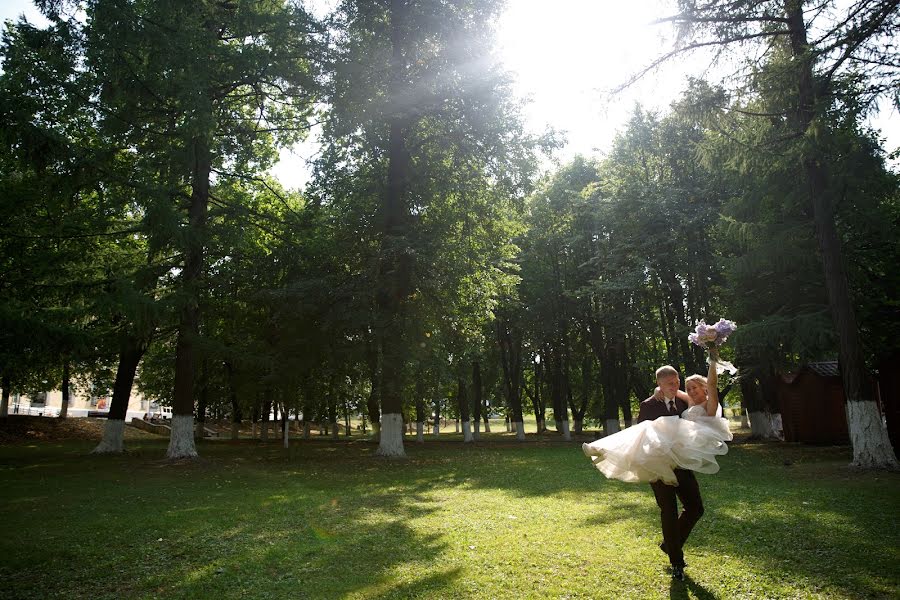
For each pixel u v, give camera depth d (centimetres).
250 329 2448
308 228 2212
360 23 2055
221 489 1252
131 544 721
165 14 1590
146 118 1747
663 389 566
